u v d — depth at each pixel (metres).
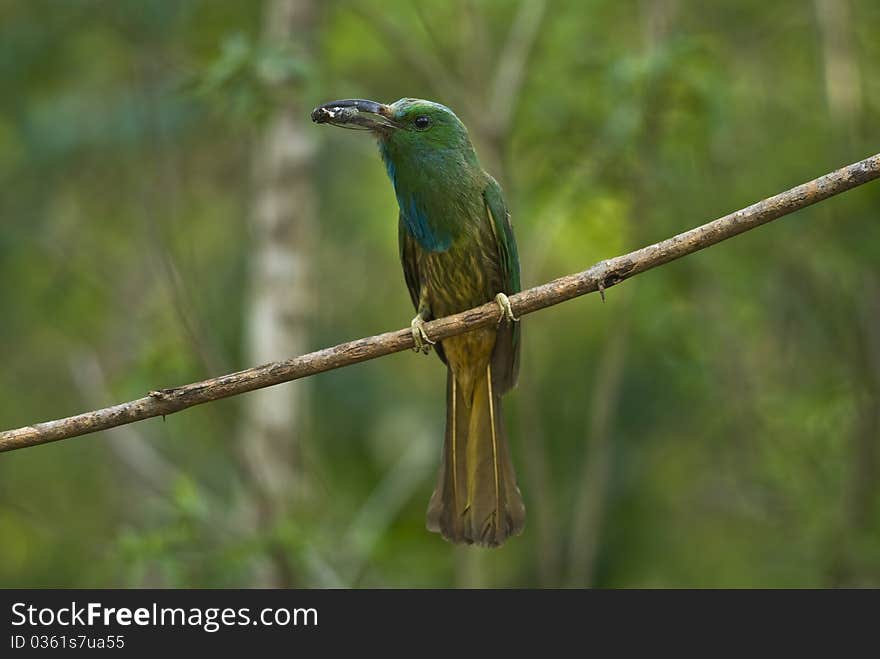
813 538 13.62
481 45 13.47
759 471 14.13
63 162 15.47
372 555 13.16
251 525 12.80
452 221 9.14
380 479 16.44
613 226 13.77
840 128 13.25
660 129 12.80
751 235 13.47
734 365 14.02
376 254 17.44
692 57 12.46
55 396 17.47
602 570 15.16
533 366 12.82
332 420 16.55
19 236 15.60
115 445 13.71
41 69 15.05
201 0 14.25
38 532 16.09
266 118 12.26
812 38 14.77
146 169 14.73
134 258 16.88
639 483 15.26
